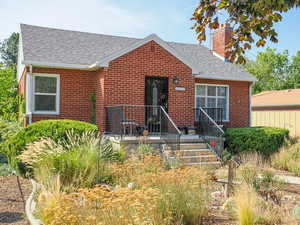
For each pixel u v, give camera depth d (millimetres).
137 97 12000
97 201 4125
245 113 15766
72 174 6449
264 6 3996
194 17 4570
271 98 20938
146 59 12172
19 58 16547
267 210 4684
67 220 3613
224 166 9648
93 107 12531
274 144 12023
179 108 12781
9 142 9023
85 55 13141
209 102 15039
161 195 4285
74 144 7965
